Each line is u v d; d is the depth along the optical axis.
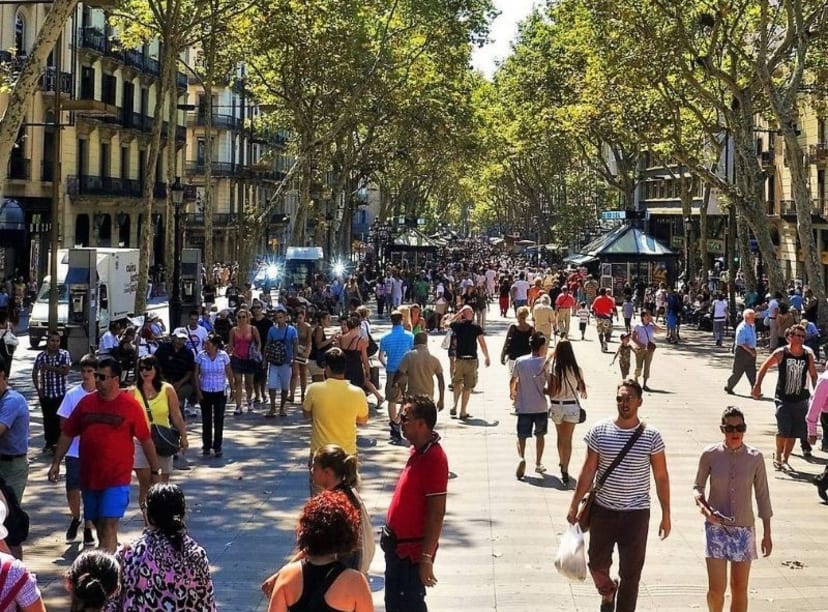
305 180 49.22
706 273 48.12
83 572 5.21
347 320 16.38
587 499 8.12
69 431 9.34
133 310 36.78
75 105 47.06
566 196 85.69
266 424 18.67
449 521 11.51
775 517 11.95
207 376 15.38
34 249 49.81
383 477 13.81
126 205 59.34
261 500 12.63
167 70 29.02
